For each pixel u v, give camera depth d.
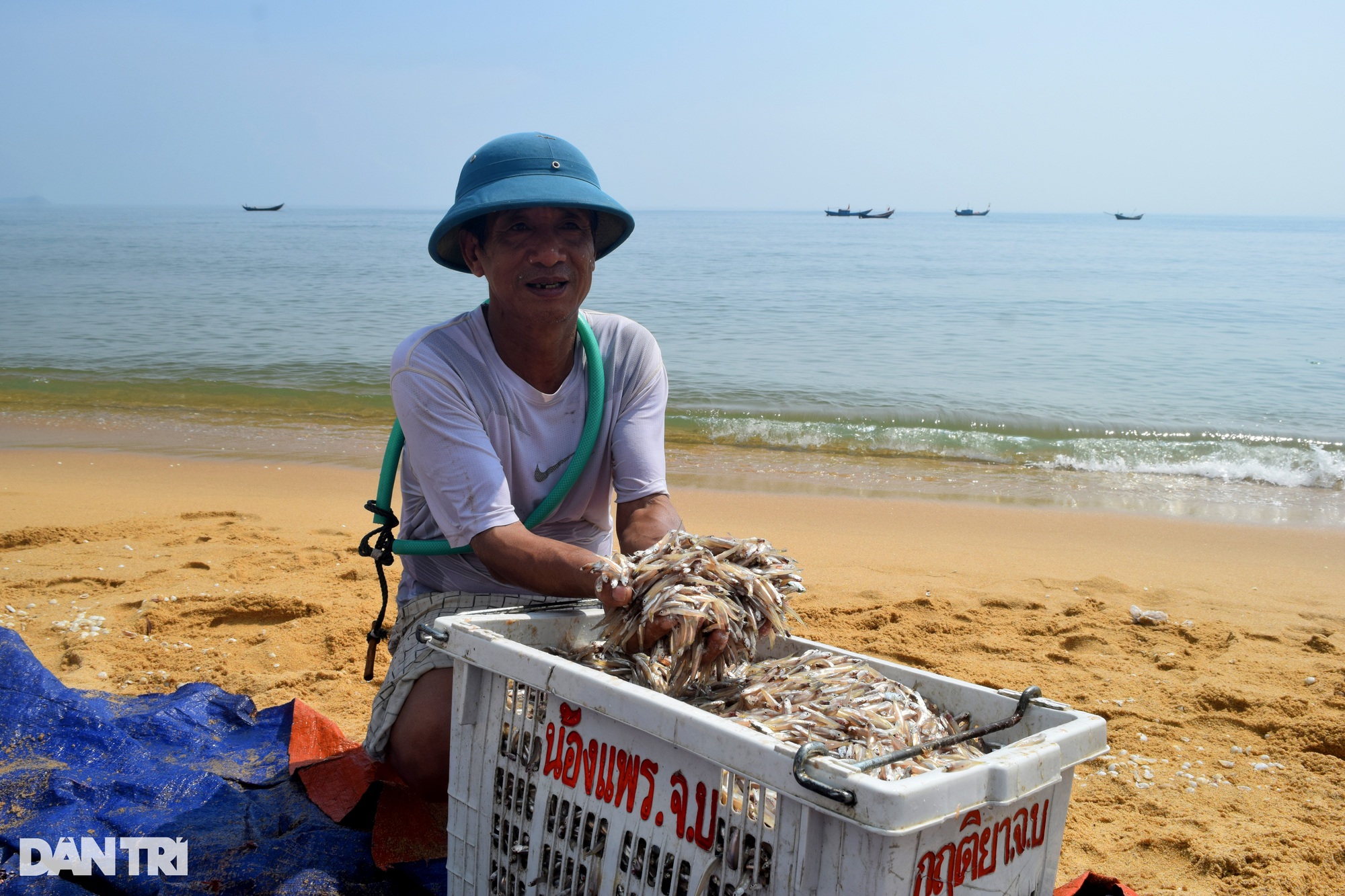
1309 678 4.14
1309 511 8.05
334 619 4.53
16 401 11.79
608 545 3.09
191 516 6.46
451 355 2.65
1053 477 9.29
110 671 3.85
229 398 12.32
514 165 2.62
